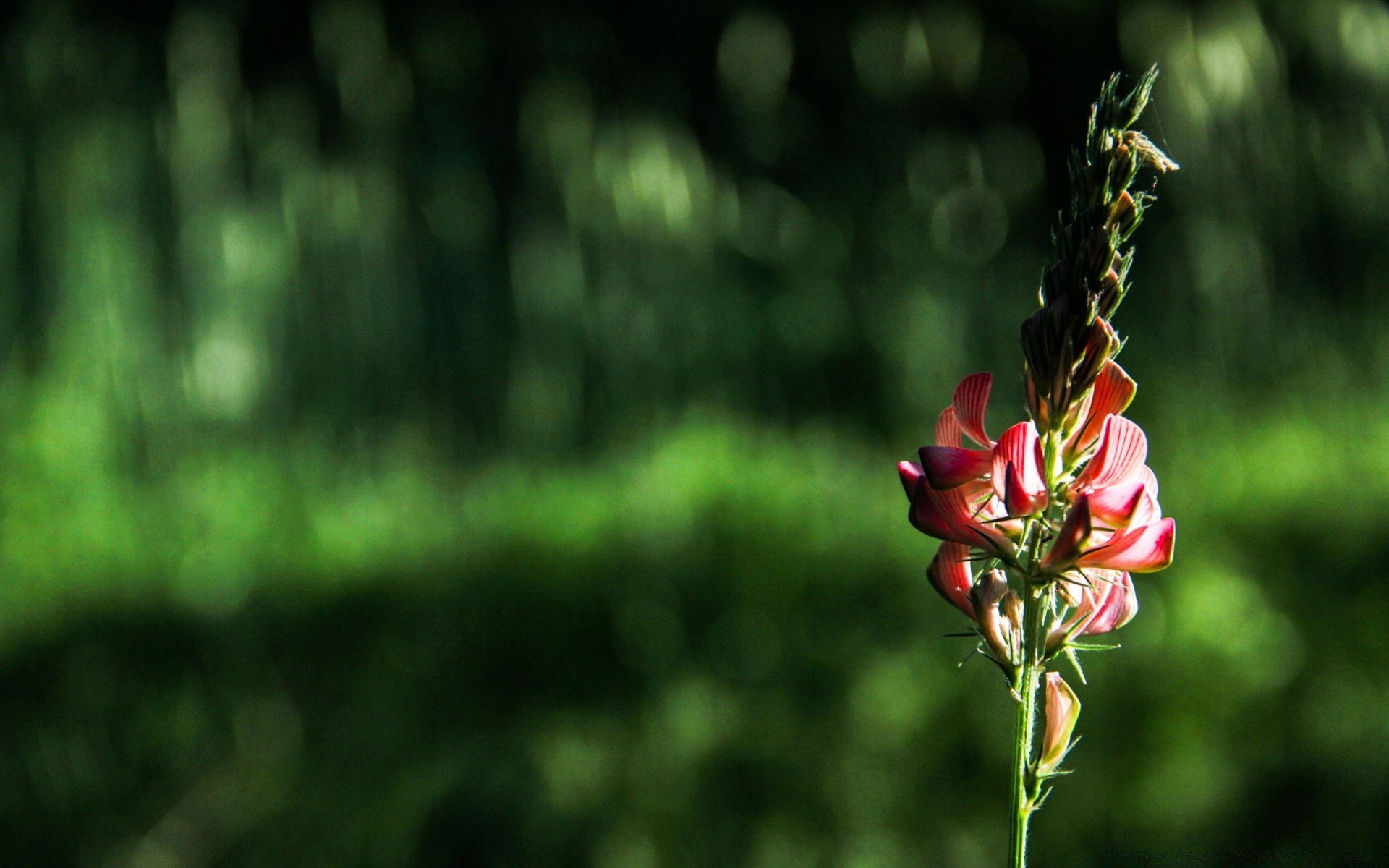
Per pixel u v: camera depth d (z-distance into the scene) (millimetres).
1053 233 341
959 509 344
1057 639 344
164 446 1441
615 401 1483
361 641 1164
